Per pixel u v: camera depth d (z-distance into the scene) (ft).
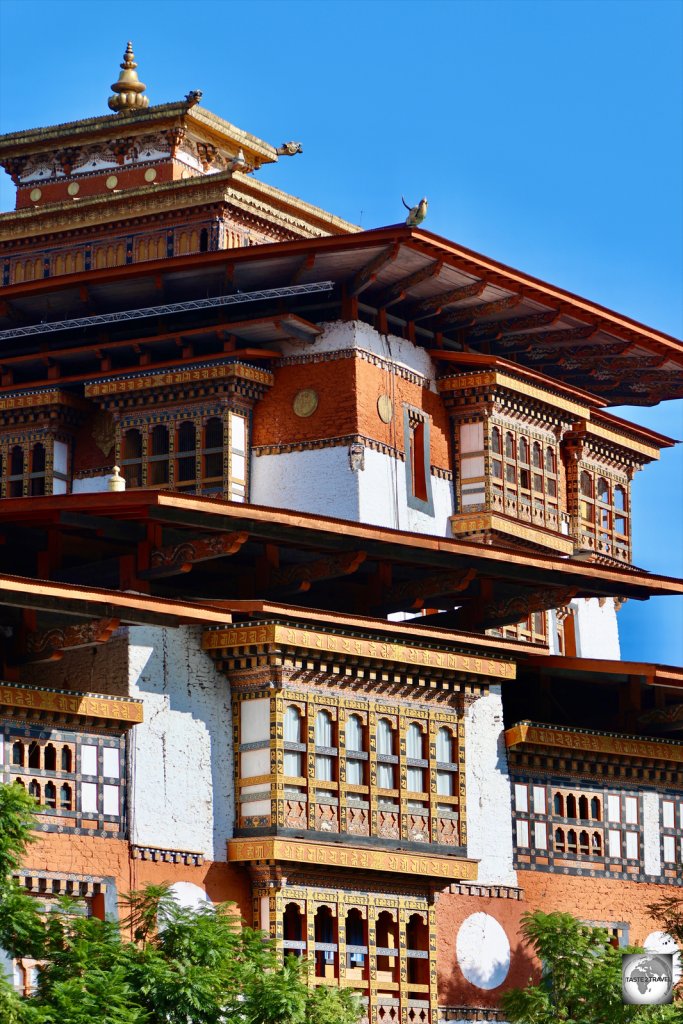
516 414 203.31
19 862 130.72
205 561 161.38
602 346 209.26
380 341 192.13
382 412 191.01
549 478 208.64
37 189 217.97
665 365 216.54
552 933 162.50
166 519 150.71
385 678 160.45
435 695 164.66
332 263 186.50
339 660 157.17
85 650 152.56
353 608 174.19
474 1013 164.04
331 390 189.47
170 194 204.54
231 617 150.30
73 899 134.82
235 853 152.66
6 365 198.39
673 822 183.32
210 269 188.24
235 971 137.39
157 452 192.54
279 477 189.98
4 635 148.15
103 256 208.54
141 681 150.41
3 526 153.99
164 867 148.97
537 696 181.06
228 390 189.67
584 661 175.52
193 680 153.79
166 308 188.55
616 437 220.23
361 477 187.32
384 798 159.12
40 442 196.85
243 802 153.89
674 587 185.16
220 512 152.25
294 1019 136.26
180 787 151.12
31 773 142.41
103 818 146.10
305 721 155.02
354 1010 142.31
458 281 190.49
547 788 174.81
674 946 180.75
